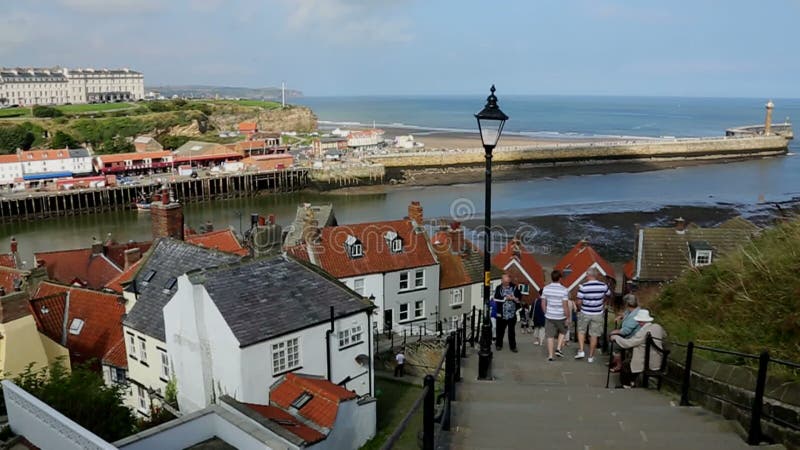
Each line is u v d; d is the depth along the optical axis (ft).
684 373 32.14
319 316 70.59
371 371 78.64
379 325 119.34
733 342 34.22
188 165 408.67
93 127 496.23
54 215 313.12
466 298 132.57
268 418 55.88
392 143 530.27
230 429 43.19
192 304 67.00
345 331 74.08
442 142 552.00
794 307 33.12
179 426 42.16
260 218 130.11
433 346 106.93
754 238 50.70
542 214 262.26
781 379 27.02
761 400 25.35
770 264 38.19
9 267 113.09
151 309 78.07
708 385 31.24
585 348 51.08
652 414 30.14
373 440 66.64
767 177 356.79
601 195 307.37
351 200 327.88
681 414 30.01
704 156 452.35
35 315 87.25
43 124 490.49
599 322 45.11
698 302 42.55
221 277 68.54
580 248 147.13
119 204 331.36
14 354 68.74
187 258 84.07
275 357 66.13
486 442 26.73
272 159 394.52
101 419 48.32
